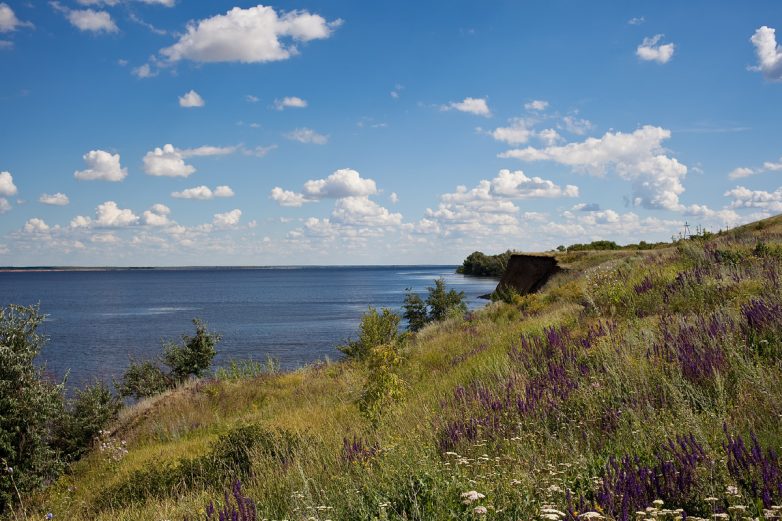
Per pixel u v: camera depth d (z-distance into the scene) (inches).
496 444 214.8
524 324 587.5
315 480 235.8
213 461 363.3
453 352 601.0
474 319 853.8
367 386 408.8
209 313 3821.4
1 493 438.9
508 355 401.1
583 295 611.8
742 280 408.8
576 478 156.9
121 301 5728.3
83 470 535.8
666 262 645.3
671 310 402.6
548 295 818.8
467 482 166.1
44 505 415.8
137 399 1004.6
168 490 346.0
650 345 286.2
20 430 489.7
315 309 3927.2
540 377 296.5
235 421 556.4
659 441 171.3
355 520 172.4
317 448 303.7
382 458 225.5
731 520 121.1
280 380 784.3
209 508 211.0
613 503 130.7
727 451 143.5
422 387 453.1
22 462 479.8
